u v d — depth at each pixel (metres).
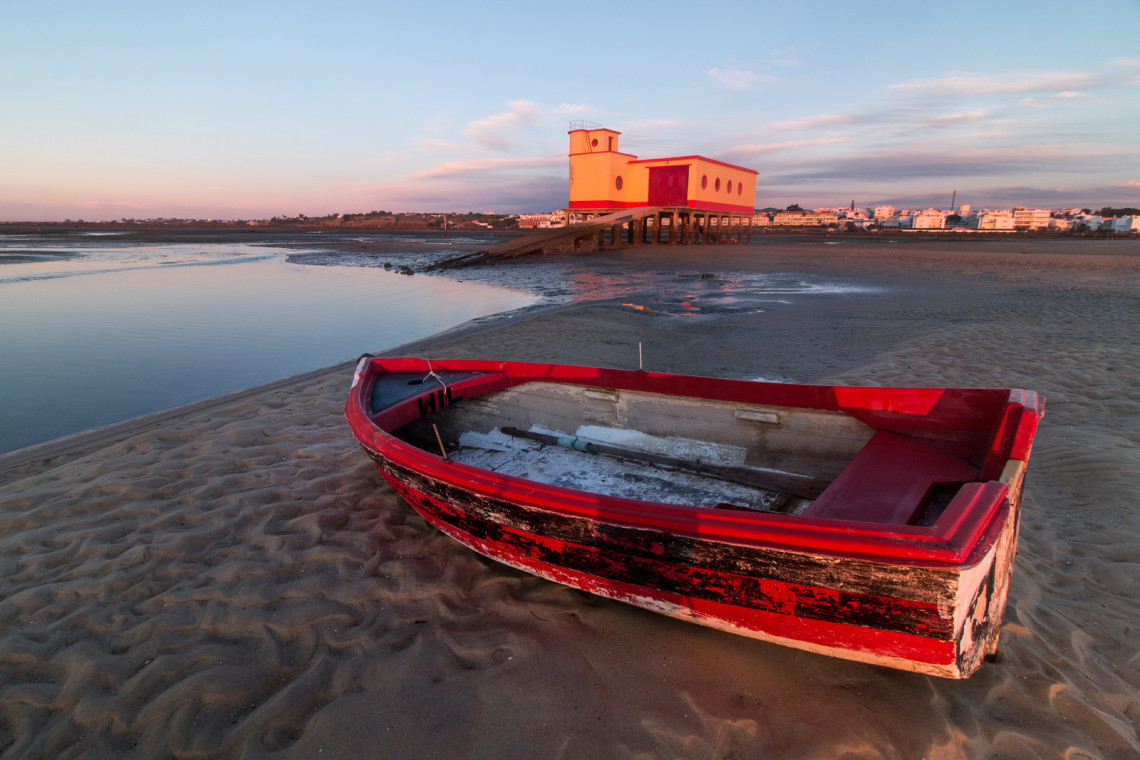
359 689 3.07
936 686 2.94
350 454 6.31
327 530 4.73
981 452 3.57
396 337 14.20
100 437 7.11
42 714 3.02
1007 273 22.66
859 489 3.38
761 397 4.54
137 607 3.79
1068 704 2.77
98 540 4.59
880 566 2.45
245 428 7.11
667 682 3.05
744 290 20.25
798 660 3.18
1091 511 4.44
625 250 40.88
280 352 12.59
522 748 2.69
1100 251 38.38
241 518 4.89
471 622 3.58
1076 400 6.89
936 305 15.30
